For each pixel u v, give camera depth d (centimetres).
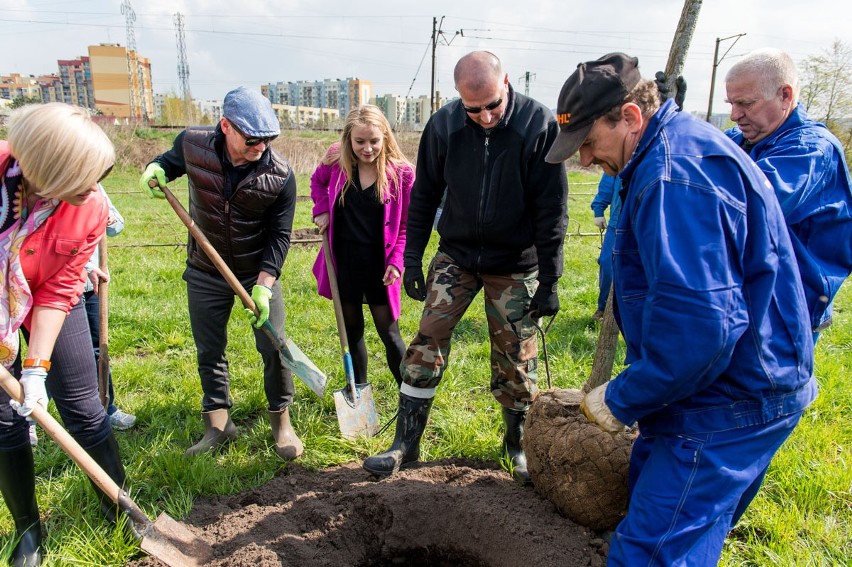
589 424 279
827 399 420
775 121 287
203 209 325
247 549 266
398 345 402
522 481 321
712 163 184
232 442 363
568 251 1019
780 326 197
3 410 243
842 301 736
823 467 328
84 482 303
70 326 262
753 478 203
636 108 194
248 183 314
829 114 2477
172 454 336
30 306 232
